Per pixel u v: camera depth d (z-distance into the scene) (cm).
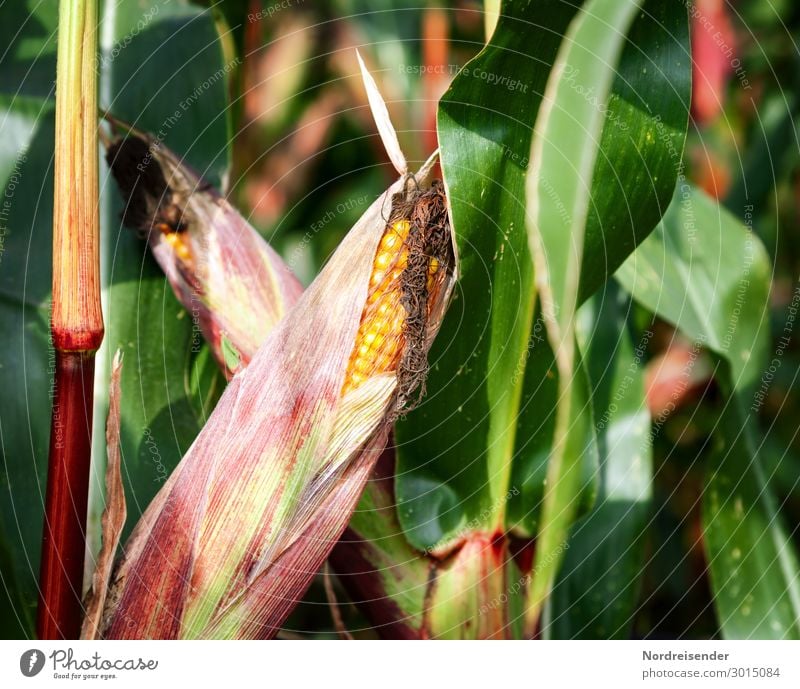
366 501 64
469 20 96
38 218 68
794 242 96
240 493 58
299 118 102
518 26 56
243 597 59
